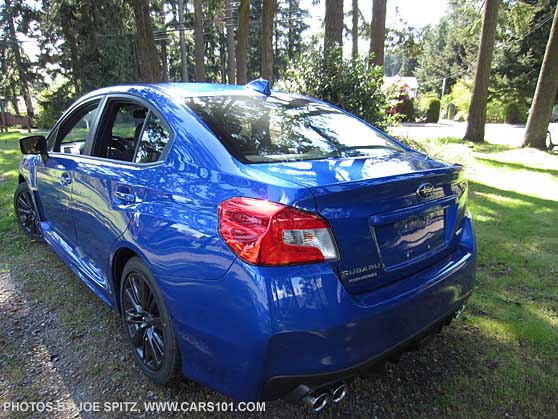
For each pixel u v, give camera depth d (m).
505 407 2.03
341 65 7.07
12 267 3.56
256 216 1.53
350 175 1.75
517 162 9.56
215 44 47.88
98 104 2.81
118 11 24.38
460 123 30.20
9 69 35.19
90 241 2.61
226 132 2.04
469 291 2.21
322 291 1.51
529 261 3.82
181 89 2.46
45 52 28.55
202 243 1.67
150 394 2.10
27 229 4.13
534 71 28.12
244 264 1.53
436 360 2.38
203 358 1.73
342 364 1.56
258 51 44.34
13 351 2.41
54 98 25.72
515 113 28.14
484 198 6.27
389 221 1.73
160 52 38.38
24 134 18.58
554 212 5.50
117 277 2.39
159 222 1.88
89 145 2.75
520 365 2.34
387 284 1.77
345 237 1.59
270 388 1.55
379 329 1.64
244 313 1.52
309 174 1.73
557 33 10.83
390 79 7.99
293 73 7.42
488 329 2.71
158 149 2.16
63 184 2.92
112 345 2.49
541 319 2.83
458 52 48.06
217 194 1.71
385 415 1.98
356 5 19.77
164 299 1.86
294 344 1.49
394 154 2.34
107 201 2.31
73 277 3.38
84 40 24.67
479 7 17.62
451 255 2.16
